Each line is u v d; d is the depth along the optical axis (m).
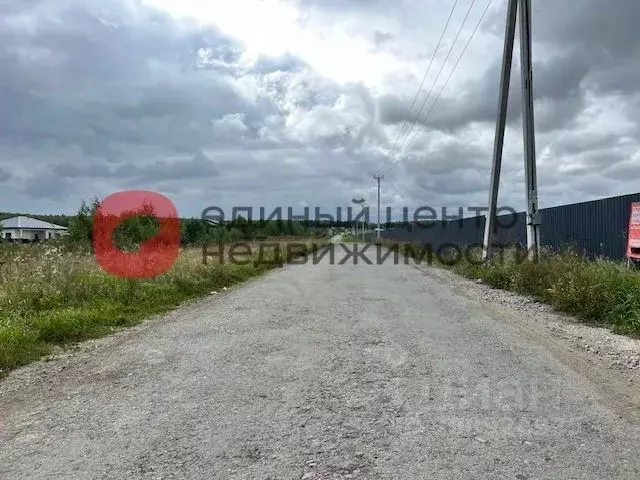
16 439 4.21
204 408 4.81
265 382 5.56
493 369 5.97
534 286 12.64
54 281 10.80
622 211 13.23
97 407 4.93
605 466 3.59
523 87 15.38
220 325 9.00
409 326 8.57
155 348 7.36
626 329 8.12
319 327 8.56
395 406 4.78
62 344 7.79
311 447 3.92
